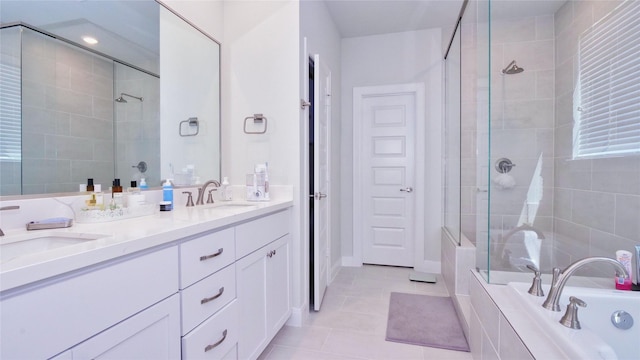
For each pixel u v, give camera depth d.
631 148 1.72
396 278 2.93
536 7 2.48
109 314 0.73
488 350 1.35
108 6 1.34
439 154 3.14
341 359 1.61
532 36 2.55
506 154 2.51
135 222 1.10
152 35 1.57
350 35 3.31
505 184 2.43
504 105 2.55
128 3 1.44
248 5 2.05
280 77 1.98
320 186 2.21
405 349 1.70
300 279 1.97
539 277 1.29
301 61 1.99
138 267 0.82
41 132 1.07
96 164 1.27
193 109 1.84
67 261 0.62
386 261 3.37
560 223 2.37
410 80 3.21
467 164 2.69
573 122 2.28
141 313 0.82
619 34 1.84
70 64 1.17
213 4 2.02
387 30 3.19
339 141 3.31
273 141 2.00
